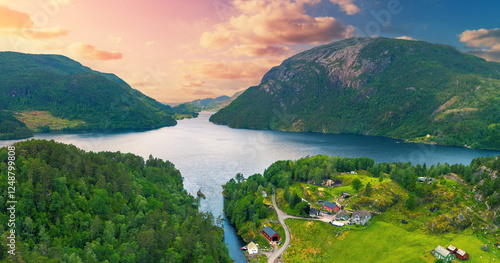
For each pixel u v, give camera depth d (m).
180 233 127.00
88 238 114.88
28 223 107.06
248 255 136.12
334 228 143.88
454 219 134.50
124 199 150.75
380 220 146.88
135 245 112.50
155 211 141.75
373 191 164.25
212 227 148.12
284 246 141.12
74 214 122.25
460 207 142.25
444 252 111.12
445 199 149.50
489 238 123.31
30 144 160.12
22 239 102.94
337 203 166.62
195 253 116.62
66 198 127.81
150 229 120.56
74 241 111.00
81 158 168.38
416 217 145.25
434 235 129.75
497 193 137.88
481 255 112.69
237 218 170.12
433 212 145.62
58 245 103.06
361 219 146.38
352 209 157.38
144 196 166.38
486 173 162.50
